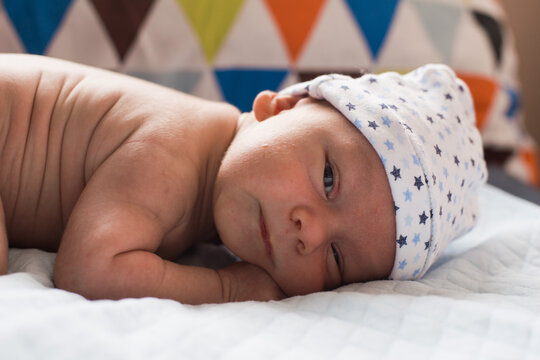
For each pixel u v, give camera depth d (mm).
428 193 807
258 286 822
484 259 898
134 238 739
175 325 574
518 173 1687
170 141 838
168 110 889
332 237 805
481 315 638
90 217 739
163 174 801
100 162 841
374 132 802
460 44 1660
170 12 1364
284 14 1459
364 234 803
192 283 773
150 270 734
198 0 1387
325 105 882
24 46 1247
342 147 806
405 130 811
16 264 773
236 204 817
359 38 1528
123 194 768
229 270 840
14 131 834
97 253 708
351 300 692
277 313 653
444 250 997
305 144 813
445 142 860
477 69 1686
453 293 766
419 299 687
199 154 875
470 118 989
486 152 1673
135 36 1327
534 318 635
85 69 952
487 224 1124
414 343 604
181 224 870
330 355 567
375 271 848
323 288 869
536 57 2395
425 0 1637
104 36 1297
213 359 533
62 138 863
